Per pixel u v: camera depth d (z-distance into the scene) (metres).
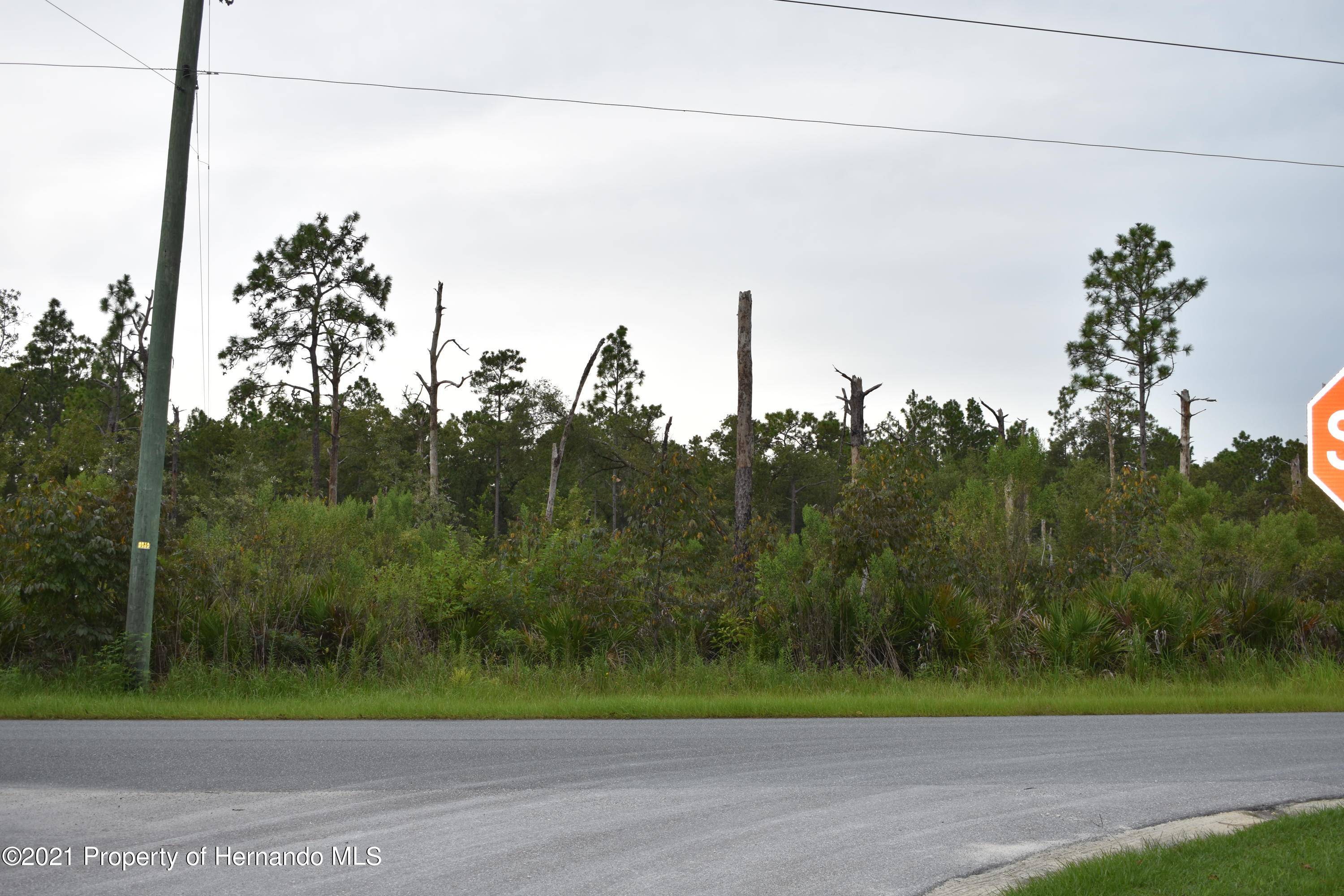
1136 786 9.10
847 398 31.72
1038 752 10.84
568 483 64.44
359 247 53.25
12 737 10.94
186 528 21.81
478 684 16.55
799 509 69.06
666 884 6.24
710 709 14.20
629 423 65.62
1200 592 22.42
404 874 6.34
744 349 26.28
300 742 10.76
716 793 8.67
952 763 10.13
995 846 7.18
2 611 16.31
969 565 22.42
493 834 7.27
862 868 6.62
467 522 72.38
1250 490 56.12
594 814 7.89
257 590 18.91
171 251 16.00
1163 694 16.95
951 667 19.17
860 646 19.41
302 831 7.26
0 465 43.09
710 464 64.81
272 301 52.38
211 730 11.70
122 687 15.41
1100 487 42.75
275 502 25.95
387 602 19.67
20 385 58.72
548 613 20.39
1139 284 45.09
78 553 16.09
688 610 20.72
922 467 23.72
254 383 52.28
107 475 21.77
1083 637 19.45
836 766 9.91
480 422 79.81
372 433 70.62
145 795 8.21
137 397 59.12
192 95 16.17
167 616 17.47
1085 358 45.44
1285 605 20.86
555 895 6.01
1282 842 7.00
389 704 14.16
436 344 45.06
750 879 6.36
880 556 21.23
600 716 13.82
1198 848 6.86
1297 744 11.52
